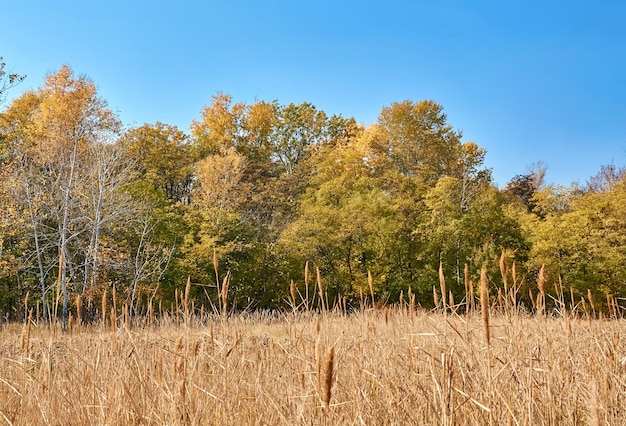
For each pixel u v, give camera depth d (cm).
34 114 3288
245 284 2709
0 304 2325
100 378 397
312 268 2878
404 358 391
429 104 4803
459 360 326
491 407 310
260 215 4206
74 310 2067
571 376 362
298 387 360
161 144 4344
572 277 2561
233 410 346
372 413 337
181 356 325
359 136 5034
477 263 2652
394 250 2958
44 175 2353
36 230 2161
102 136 2458
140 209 2383
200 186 4372
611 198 2830
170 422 311
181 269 2467
